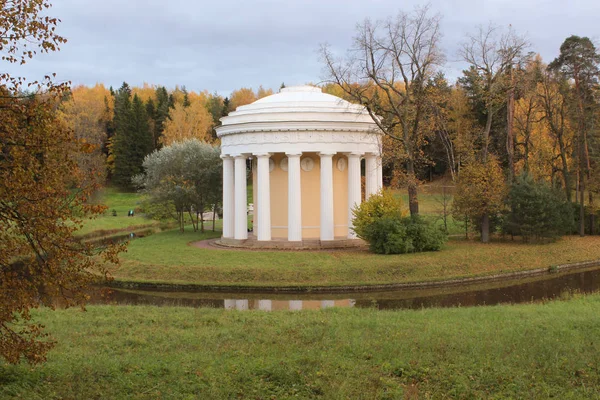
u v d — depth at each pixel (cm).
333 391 1376
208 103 16612
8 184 1162
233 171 5231
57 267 1249
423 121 4884
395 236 4275
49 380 1425
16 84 1234
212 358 1669
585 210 5825
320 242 4791
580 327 2055
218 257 4325
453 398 1366
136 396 1330
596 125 5953
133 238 6456
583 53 5762
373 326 2152
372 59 4447
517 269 4228
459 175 5266
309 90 5200
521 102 7094
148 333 2069
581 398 1330
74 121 11906
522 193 5047
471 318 2333
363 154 5025
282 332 2062
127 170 11925
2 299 1205
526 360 1599
